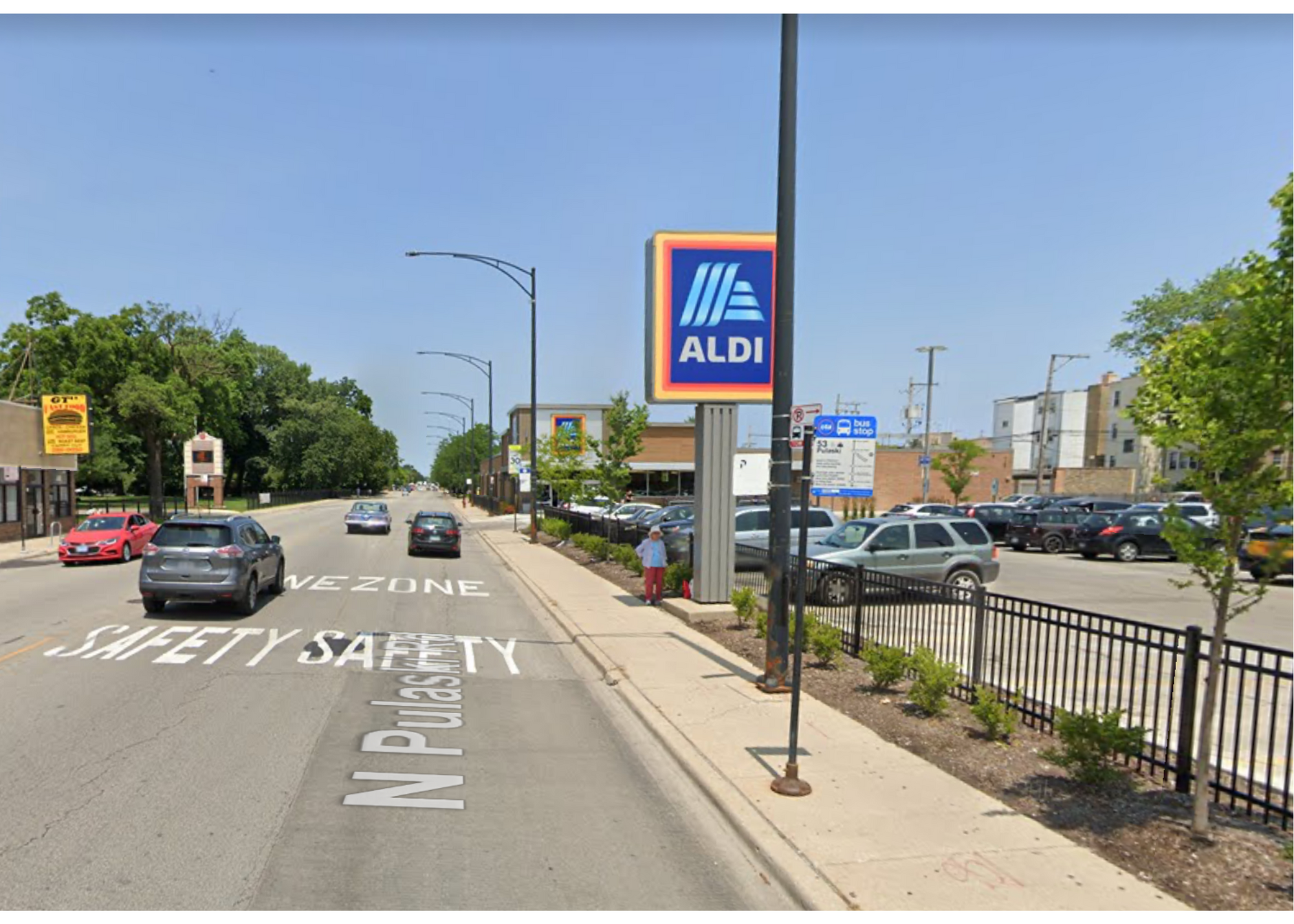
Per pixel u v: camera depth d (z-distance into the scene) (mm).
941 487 57000
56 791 5328
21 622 11836
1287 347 3955
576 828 4961
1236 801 5258
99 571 19578
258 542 14242
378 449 118312
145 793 5312
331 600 14898
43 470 32500
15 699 7570
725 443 13195
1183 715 5332
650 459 52844
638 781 5824
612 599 15141
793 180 7637
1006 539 29984
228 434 75062
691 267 13031
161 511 54938
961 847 4527
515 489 56312
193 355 62469
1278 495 3977
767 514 17578
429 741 6637
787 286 7738
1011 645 7246
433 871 4328
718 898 4109
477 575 20312
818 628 9516
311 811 5082
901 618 9078
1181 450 4492
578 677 9188
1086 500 38406
